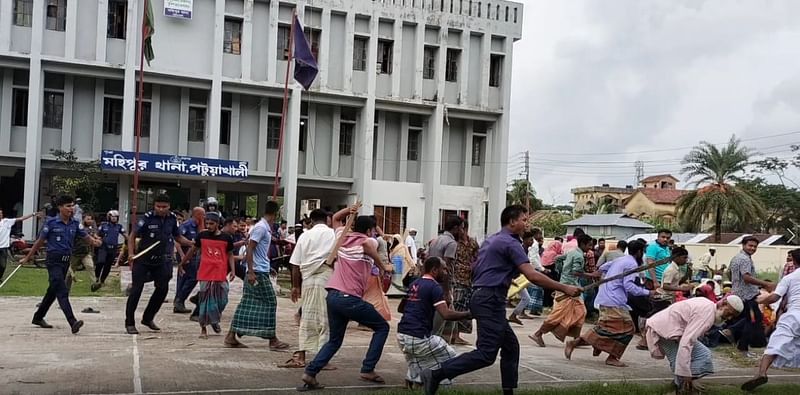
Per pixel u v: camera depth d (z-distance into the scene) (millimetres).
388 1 34000
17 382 7070
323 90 32844
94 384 7113
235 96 32219
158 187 32094
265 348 9500
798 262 9320
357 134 34406
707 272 22734
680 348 7602
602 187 100188
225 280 10312
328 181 33906
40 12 28359
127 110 29547
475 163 37219
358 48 34000
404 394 6910
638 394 7562
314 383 7211
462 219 10570
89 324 11008
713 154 47156
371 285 9742
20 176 30500
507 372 6996
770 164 62875
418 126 35938
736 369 10070
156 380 7383
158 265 10336
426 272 7363
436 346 7207
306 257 8258
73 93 30031
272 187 34500
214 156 31125
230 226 10414
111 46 29703
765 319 12398
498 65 36875
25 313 12000
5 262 16891
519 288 11312
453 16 35281
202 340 9914
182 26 30594
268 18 32125
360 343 10516
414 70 34781
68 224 10219
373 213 34281
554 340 12016
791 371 10000
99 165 28844
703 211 46938
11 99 29000
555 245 17266
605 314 9656
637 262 10859
